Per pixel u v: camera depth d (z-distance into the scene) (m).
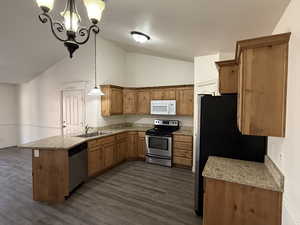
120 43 4.66
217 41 2.75
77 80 4.80
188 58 4.32
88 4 1.56
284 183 1.48
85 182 3.47
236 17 1.87
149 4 1.93
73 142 3.06
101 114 4.66
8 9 2.95
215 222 1.76
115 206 2.66
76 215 2.44
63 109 5.12
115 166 4.39
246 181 1.63
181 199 2.87
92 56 4.50
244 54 1.58
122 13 2.31
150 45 3.85
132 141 4.84
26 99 6.03
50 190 2.80
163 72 5.16
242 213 1.66
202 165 2.36
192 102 4.36
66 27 1.81
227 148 2.25
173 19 2.19
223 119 2.26
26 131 6.13
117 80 5.21
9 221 2.31
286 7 1.51
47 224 2.25
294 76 1.30
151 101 4.85
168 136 4.31
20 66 4.91
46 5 1.49
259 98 1.55
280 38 1.43
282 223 1.50
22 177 3.68
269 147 1.97
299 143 1.20
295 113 1.27
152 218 2.39
